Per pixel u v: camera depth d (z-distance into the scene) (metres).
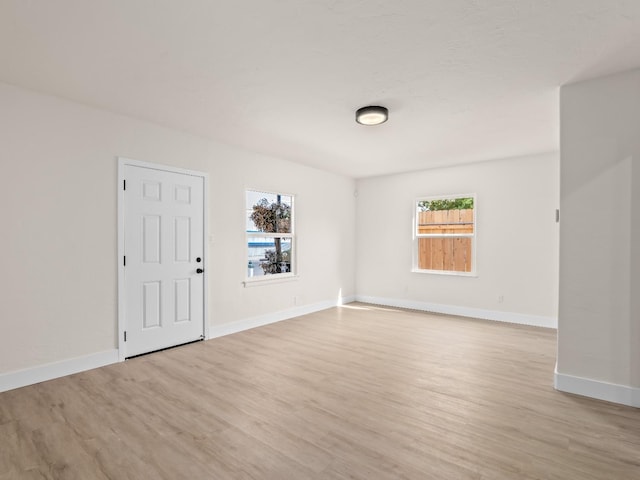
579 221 2.66
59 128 3.01
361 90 2.85
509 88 2.79
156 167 3.67
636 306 2.47
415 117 3.44
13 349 2.77
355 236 6.73
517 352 3.69
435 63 2.41
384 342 4.04
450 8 1.83
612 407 2.46
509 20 1.93
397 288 6.20
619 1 1.75
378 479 1.72
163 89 2.84
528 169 4.95
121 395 2.64
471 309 5.41
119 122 3.39
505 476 1.74
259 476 1.74
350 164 5.51
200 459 1.88
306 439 2.07
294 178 5.39
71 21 1.94
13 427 2.19
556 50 2.23
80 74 2.59
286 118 3.49
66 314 3.05
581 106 2.66
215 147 4.25
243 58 2.36
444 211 5.77
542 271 4.85
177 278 3.87
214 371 3.14
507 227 5.11
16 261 2.79
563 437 2.09
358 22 1.96
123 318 3.41
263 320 4.87
